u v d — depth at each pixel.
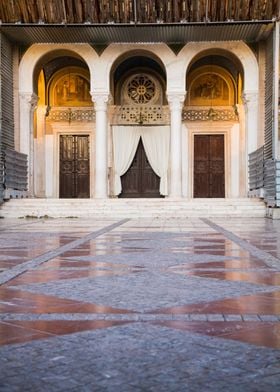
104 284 5.27
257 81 24.77
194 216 21.67
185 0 21.27
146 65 29.28
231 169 29.33
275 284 5.27
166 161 29.17
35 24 22.17
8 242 10.12
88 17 21.94
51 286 5.17
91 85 25.08
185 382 2.52
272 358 2.88
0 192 22.22
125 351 3.02
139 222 17.95
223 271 6.16
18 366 2.77
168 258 7.43
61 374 2.64
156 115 29.31
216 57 28.39
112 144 29.25
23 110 25.28
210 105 29.48
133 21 22.09
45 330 3.49
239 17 21.84
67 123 29.50
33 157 26.14
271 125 22.58
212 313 3.97
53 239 10.80
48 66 28.95
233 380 2.54
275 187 20.73
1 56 23.17
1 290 4.96
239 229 14.04
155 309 4.11
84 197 29.44
